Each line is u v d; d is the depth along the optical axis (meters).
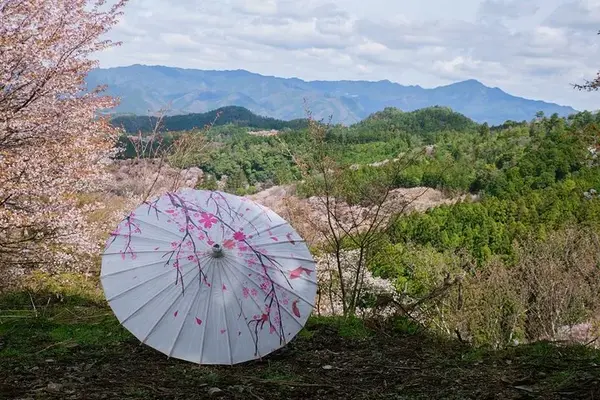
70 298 8.48
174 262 4.83
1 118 7.54
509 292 17.03
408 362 5.19
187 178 14.41
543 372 4.70
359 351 5.54
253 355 4.75
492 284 17.08
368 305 9.59
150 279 4.78
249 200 5.64
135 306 4.70
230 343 4.71
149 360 4.87
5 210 7.71
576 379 4.28
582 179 39.91
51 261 8.31
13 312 7.10
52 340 5.44
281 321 4.91
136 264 4.87
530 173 41.75
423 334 6.34
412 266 18.67
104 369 4.51
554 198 34.94
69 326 6.04
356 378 4.68
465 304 14.73
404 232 26.36
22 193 7.82
